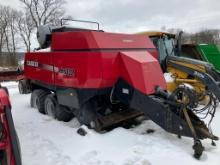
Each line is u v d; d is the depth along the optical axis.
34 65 7.36
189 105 4.70
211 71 8.08
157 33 8.80
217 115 7.02
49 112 7.18
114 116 5.88
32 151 4.85
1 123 3.09
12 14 42.09
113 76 5.42
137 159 4.40
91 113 5.69
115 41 5.58
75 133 5.57
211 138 4.76
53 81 6.44
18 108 8.29
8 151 3.06
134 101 5.32
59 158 4.55
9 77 14.34
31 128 6.14
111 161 4.37
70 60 5.74
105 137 5.22
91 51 5.28
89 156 4.56
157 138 5.14
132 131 5.62
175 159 4.36
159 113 4.97
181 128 4.71
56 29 6.84
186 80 8.23
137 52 5.64
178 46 9.32
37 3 39.22
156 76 5.38
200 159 4.40
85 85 5.45
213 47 10.30
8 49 41.66
